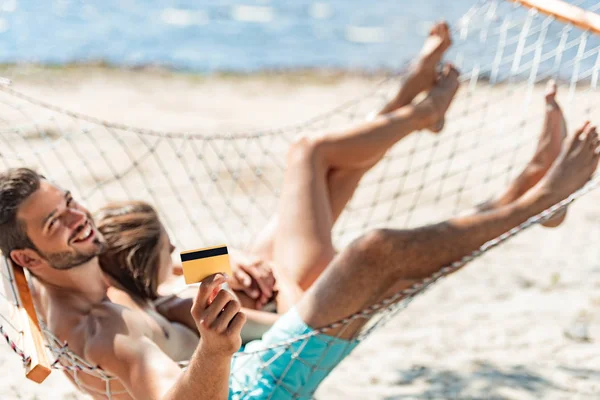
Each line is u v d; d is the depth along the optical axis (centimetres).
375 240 259
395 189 729
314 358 269
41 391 351
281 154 831
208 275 212
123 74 1362
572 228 599
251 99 1195
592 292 459
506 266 522
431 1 2919
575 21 362
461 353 389
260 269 320
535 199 283
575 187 291
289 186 348
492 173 746
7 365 376
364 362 388
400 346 405
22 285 254
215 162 796
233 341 216
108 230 293
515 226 277
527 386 346
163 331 282
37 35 1806
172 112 1043
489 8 437
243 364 276
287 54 1847
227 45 1930
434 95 392
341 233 388
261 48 1912
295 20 2416
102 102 1073
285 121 1008
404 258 260
